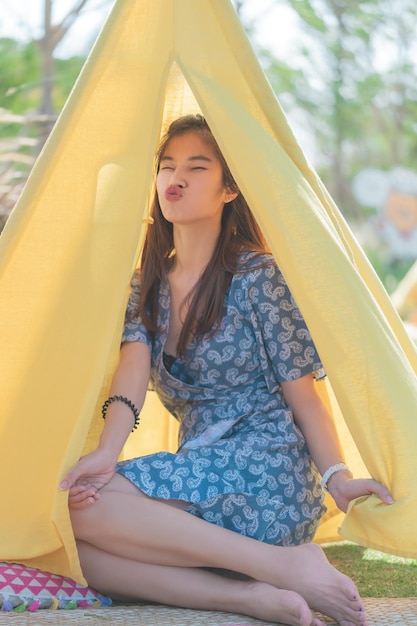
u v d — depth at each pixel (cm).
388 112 1995
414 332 798
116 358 256
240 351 257
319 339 236
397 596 256
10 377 244
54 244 245
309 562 222
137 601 242
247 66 250
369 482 232
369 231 1877
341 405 235
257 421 254
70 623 213
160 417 317
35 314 245
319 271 236
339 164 1970
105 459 237
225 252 262
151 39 248
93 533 232
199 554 226
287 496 246
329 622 220
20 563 237
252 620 218
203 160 259
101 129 246
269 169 239
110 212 244
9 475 242
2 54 1138
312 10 1731
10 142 602
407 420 229
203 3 250
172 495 235
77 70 993
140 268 276
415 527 224
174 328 264
